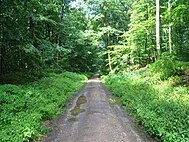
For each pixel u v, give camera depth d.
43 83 15.66
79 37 33.62
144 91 12.91
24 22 16.78
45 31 25.25
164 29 23.80
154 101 9.73
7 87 10.93
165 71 15.16
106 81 26.02
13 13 14.04
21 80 15.44
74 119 8.53
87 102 12.24
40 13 17.44
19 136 6.00
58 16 26.62
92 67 56.66
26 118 7.40
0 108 8.00
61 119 8.59
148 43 26.58
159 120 6.80
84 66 47.91
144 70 21.22
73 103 11.99
